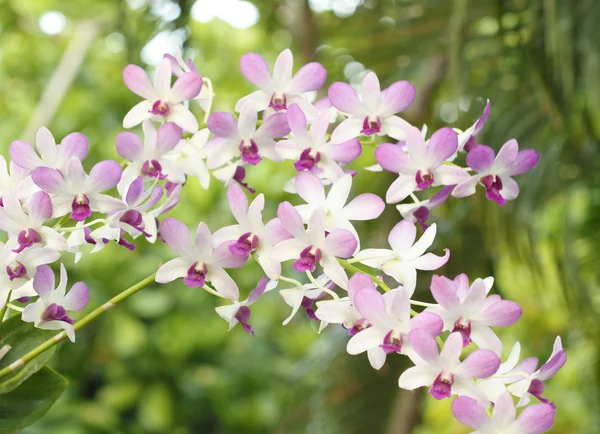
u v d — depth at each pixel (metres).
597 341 2.28
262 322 3.55
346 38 2.72
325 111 0.97
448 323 0.93
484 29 2.42
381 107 0.97
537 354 3.29
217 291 0.95
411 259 0.95
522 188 2.09
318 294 0.97
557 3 1.87
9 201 0.93
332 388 2.53
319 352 2.68
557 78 1.93
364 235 2.50
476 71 2.38
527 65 1.99
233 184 0.94
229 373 3.47
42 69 3.79
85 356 3.21
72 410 3.11
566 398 3.65
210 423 3.53
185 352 3.34
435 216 2.38
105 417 3.18
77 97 3.55
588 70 1.88
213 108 3.57
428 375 0.91
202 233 0.94
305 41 2.88
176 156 1.00
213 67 3.63
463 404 0.88
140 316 3.36
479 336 0.93
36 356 0.96
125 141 0.96
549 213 2.69
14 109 3.64
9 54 3.74
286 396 3.24
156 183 0.97
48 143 0.94
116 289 3.17
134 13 2.58
